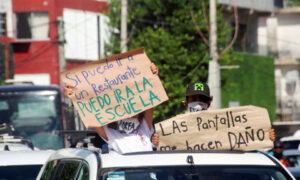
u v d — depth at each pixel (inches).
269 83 3272.6
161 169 415.5
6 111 1549.0
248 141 460.1
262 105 3211.1
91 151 446.3
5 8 2930.6
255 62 3193.9
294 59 3393.2
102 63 511.2
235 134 461.1
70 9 2928.2
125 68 510.6
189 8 2518.5
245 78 3122.5
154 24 2591.0
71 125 1512.1
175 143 461.4
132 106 504.4
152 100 505.4
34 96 1562.5
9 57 2898.6
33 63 2928.2
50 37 2910.9
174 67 2427.4
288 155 1252.5
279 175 426.0
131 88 507.5
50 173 522.0
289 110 3356.3
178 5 2516.0
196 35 2517.2
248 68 3147.1
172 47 2428.6
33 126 1546.5
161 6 2527.1
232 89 3041.3
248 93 3137.3
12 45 2920.8
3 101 1550.2
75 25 2928.2
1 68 2866.6
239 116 462.6
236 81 3063.5
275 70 3425.2
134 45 2481.5
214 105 1991.9
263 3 3299.7
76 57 2930.6
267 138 461.4
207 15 2529.5
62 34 2603.3
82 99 506.0
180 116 464.1
